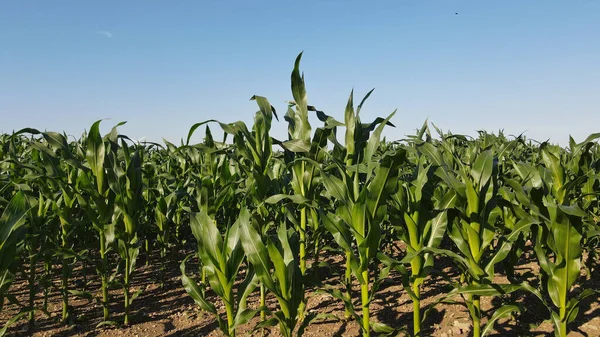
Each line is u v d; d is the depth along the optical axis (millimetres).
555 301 3262
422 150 3494
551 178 4137
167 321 4758
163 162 9273
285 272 3088
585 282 5379
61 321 4738
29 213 4316
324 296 5238
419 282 3553
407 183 3656
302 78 4574
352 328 4348
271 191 5121
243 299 3254
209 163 5820
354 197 3383
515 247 3875
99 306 5234
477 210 3314
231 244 3205
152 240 7355
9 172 5777
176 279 6293
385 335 3490
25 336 4383
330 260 6824
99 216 4562
